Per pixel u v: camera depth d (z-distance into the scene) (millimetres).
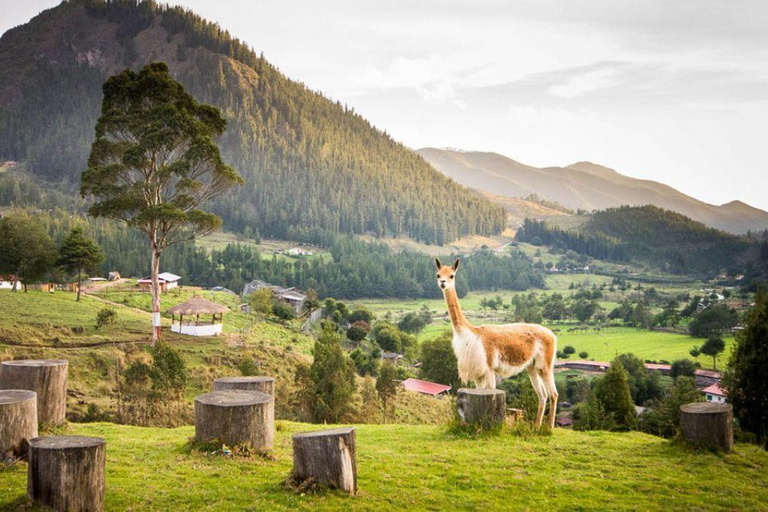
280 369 46969
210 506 7852
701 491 9547
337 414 35344
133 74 46469
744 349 16453
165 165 46656
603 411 31125
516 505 8586
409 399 50562
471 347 13250
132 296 75188
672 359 104562
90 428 14297
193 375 40531
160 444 11500
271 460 10086
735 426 16625
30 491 7270
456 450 11547
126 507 7785
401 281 190000
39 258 64062
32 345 40938
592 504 8734
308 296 125688
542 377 14367
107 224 183500
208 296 95812
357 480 9312
